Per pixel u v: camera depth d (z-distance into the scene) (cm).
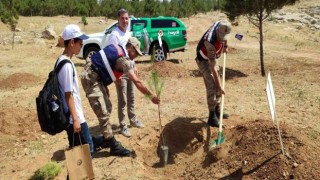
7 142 645
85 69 505
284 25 2889
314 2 3797
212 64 570
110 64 493
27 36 2578
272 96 451
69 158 395
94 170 504
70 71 393
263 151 473
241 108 757
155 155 590
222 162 499
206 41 565
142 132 635
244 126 551
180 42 1554
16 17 2241
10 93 1000
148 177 503
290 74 1121
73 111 396
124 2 5272
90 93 507
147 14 5147
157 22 1524
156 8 5066
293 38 2412
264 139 494
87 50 1530
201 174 498
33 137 662
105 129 525
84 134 422
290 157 445
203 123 626
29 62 1550
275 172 435
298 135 488
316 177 413
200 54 593
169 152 585
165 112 754
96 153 560
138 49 548
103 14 5462
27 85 1100
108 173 496
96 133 663
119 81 601
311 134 514
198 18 3600
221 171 482
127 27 602
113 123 698
